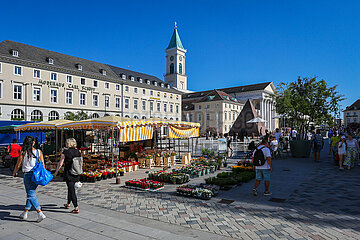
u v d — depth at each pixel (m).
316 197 7.11
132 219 5.50
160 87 63.28
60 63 44.22
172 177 9.39
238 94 84.25
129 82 55.16
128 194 7.80
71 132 18.77
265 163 7.38
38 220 5.24
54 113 42.19
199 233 4.70
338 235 4.53
